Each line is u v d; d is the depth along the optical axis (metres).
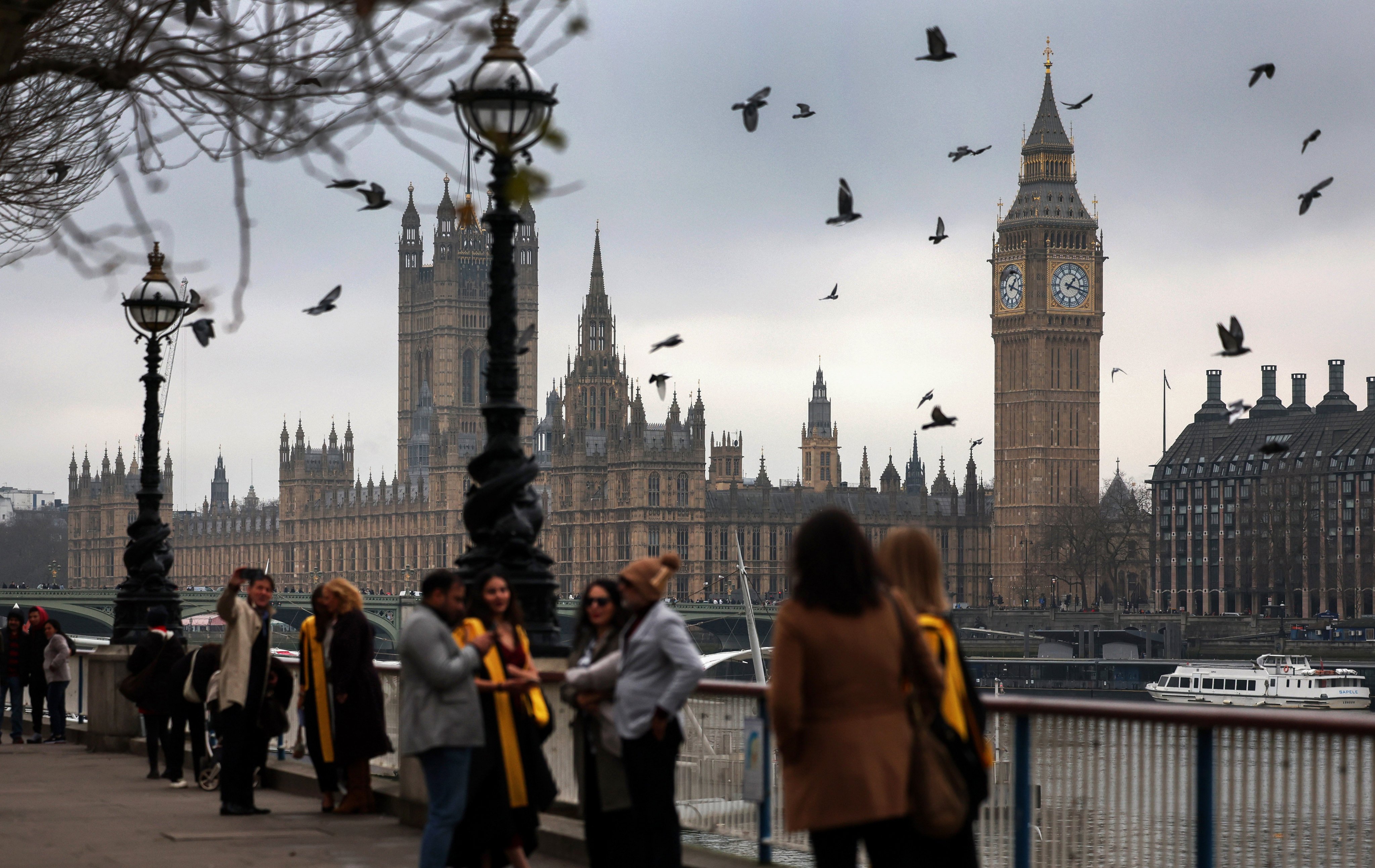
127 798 27.70
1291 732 14.06
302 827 23.70
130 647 37.12
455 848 19.06
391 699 28.03
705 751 20.14
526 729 19.23
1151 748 15.22
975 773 13.66
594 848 17.75
